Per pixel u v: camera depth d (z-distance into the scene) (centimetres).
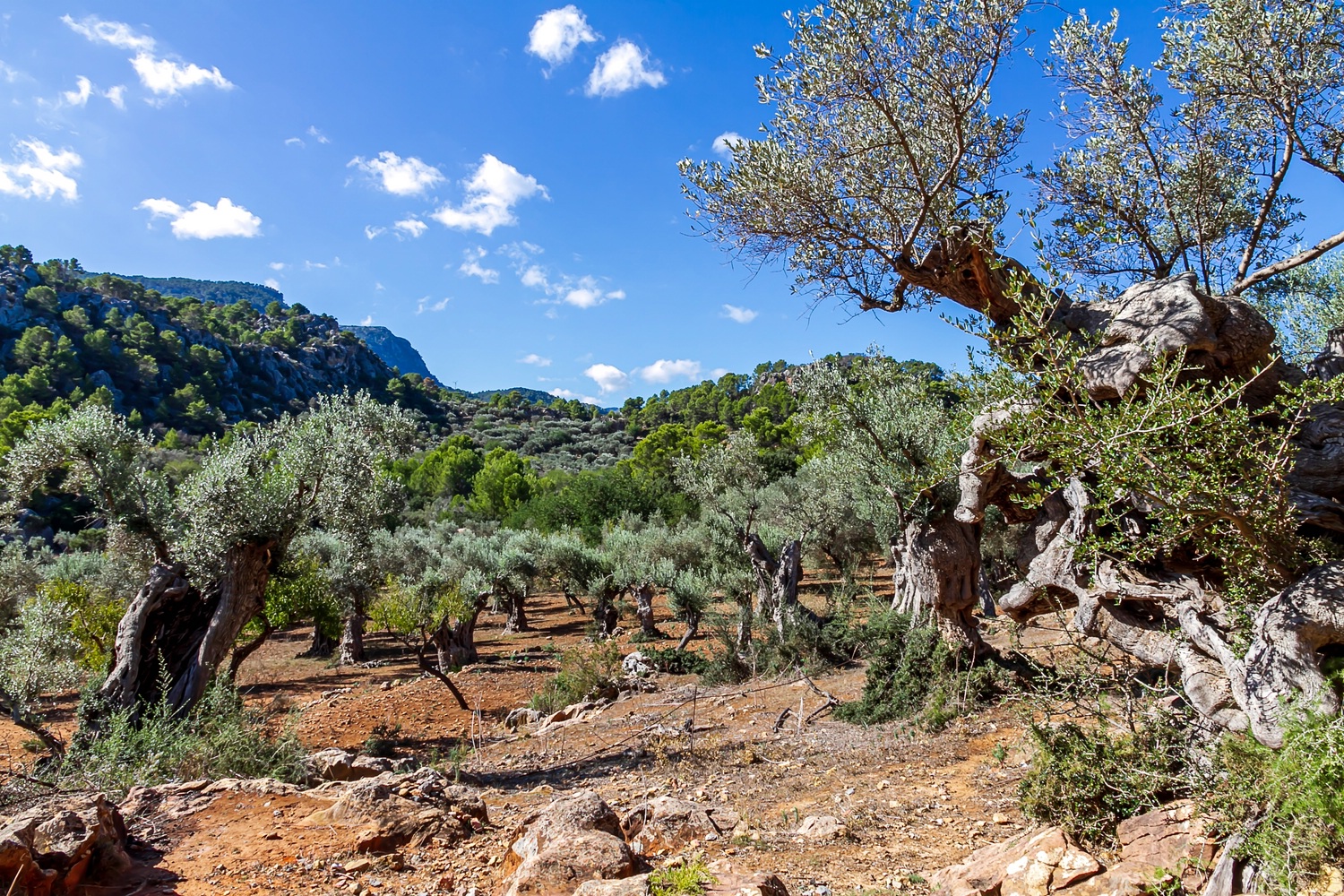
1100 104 863
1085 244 862
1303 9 668
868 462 1388
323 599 2209
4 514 1397
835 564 3059
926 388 1352
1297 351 891
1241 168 833
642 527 4578
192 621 1368
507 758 1255
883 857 543
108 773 774
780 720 1193
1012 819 578
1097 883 412
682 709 1426
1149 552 535
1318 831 353
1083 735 537
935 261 780
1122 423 457
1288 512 479
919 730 965
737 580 2131
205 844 561
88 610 1992
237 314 16412
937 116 793
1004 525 2011
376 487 1630
